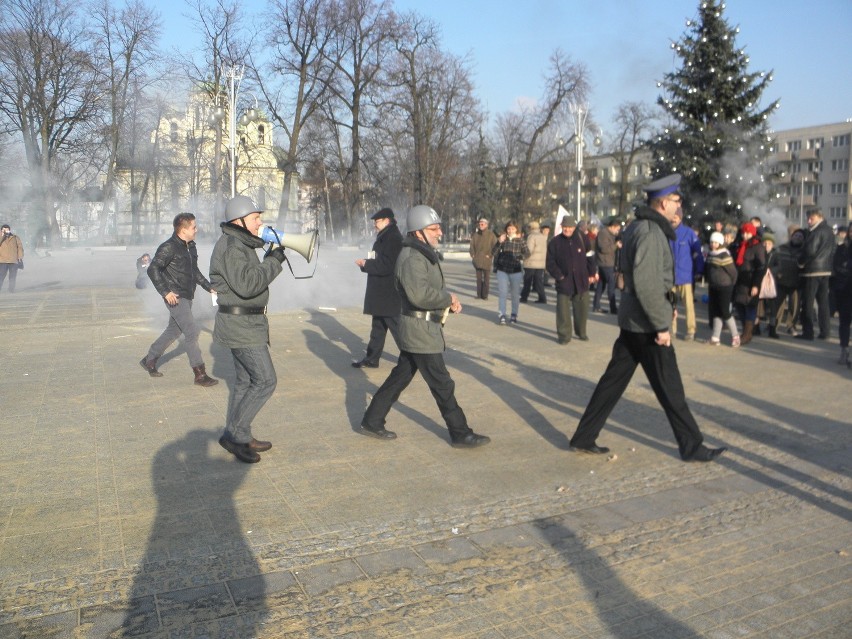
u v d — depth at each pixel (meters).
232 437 5.42
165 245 7.53
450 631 3.27
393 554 3.98
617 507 4.67
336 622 3.32
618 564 3.91
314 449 5.73
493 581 3.71
